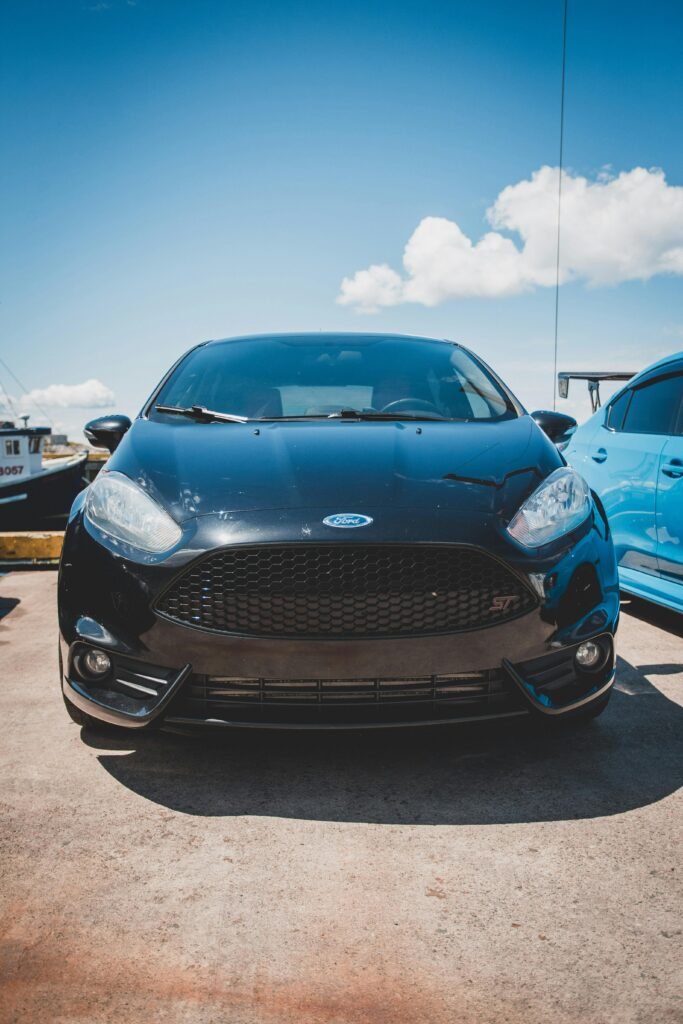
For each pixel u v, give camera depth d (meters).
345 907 1.62
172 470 2.29
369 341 3.48
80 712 2.35
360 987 1.39
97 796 2.11
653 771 2.23
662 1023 1.30
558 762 2.29
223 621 1.99
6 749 2.43
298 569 1.98
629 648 3.49
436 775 2.21
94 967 1.44
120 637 2.05
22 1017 1.31
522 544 2.06
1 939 1.52
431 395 3.01
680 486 3.45
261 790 2.14
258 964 1.45
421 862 1.79
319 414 2.86
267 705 2.01
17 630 3.94
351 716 2.01
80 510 2.33
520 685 2.03
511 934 1.53
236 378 3.11
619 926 1.55
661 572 3.64
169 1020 1.31
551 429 3.01
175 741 2.46
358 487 2.14
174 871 1.75
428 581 1.99
